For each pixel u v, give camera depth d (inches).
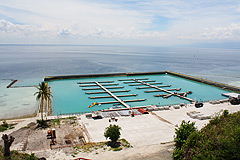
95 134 1643.7
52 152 1246.3
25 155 1062.4
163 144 1379.2
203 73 6269.7
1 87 3831.2
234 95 3366.1
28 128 1707.7
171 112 2293.3
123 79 4904.0
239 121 906.7
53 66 7288.4
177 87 4200.3
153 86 4141.2
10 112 2490.2
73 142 1449.3
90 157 1156.5
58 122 1887.3
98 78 5012.3
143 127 1808.6
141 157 1090.7
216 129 914.1
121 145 1391.5
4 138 894.4
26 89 3686.0
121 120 2006.6
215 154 753.0
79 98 3284.9
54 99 3191.4
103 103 3021.7
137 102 3122.5
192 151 837.8
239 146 709.9
